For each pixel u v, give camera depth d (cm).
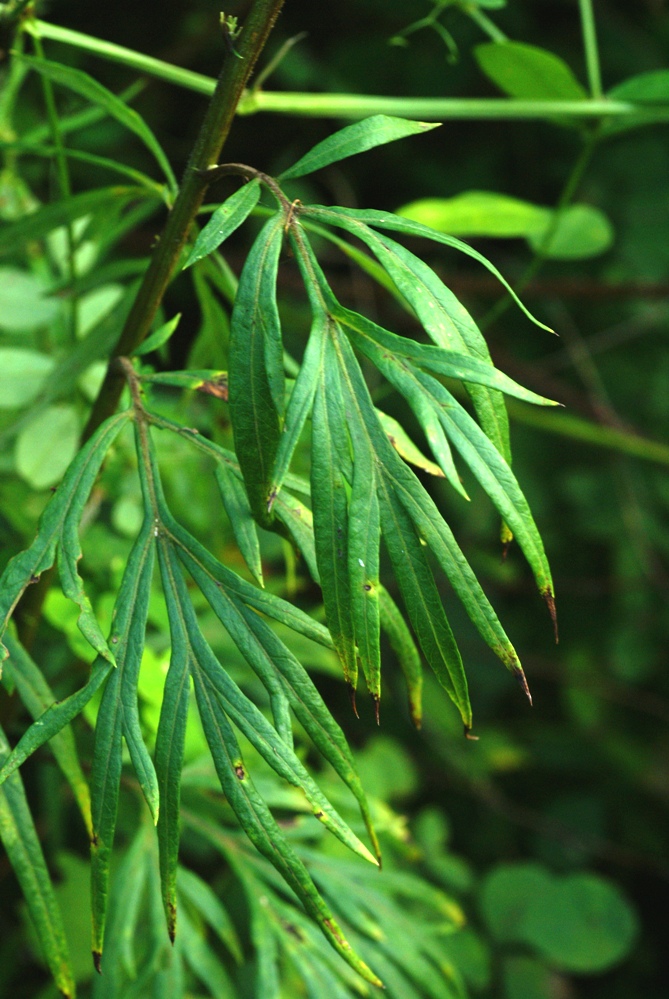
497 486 86
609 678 277
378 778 194
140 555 90
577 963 188
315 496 87
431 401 86
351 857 113
